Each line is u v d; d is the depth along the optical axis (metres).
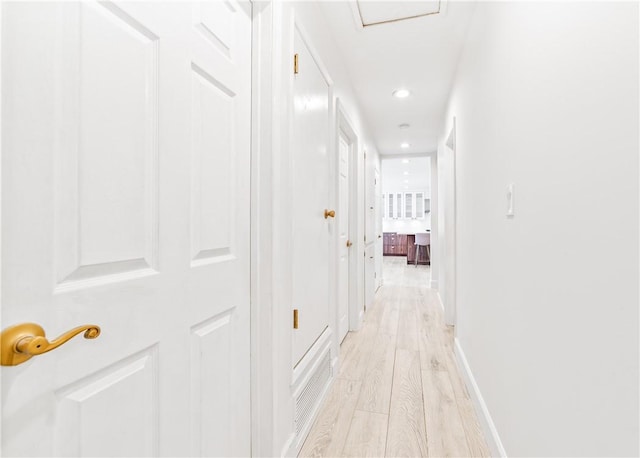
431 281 5.24
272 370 1.21
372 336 2.97
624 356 0.59
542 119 0.96
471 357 1.97
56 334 0.55
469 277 2.05
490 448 1.46
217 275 1.01
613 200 0.62
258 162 1.21
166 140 0.79
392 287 5.40
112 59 0.65
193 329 0.90
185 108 0.85
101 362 0.62
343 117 2.45
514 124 1.20
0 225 0.47
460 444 1.52
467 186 2.12
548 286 0.92
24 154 0.51
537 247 0.99
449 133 3.00
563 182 0.83
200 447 0.92
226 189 1.06
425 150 5.29
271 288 1.21
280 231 1.28
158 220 0.76
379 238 5.30
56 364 0.55
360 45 2.29
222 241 1.04
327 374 1.97
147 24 0.73
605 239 0.65
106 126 0.64
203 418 0.93
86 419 0.60
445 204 3.32
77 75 0.58
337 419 1.71
